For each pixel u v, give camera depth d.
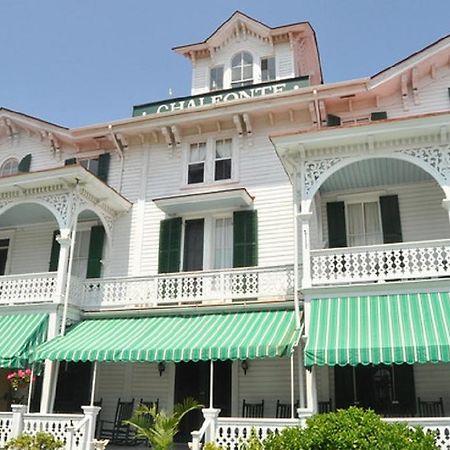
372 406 14.59
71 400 17.47
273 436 9.62
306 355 11.43
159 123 19.80
